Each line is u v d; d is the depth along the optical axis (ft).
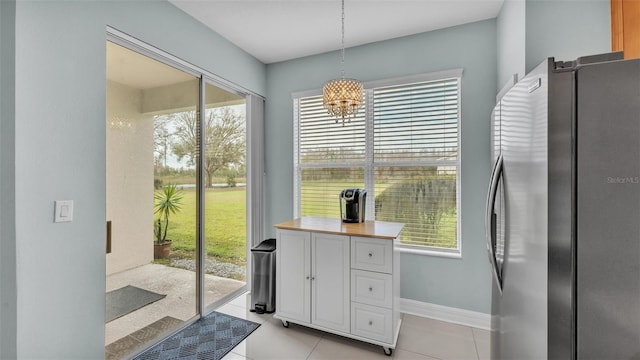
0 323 4.53
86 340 5.37
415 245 8.87
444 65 8.36
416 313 8.59
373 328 6.58
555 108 2.75
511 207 3.73
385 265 6.44
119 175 6.29
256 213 10.53
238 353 6.66
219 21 8.14
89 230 5.42
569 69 2.69
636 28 4.17
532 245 3.13
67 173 5.08
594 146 2.60
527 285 3.25
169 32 7.20
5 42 4.44
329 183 10.16
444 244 8.56
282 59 10.67
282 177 10.82
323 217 9.61
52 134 4.87
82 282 5.32
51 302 4.88
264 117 11.03
